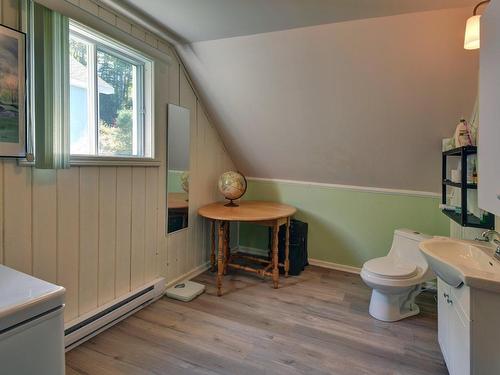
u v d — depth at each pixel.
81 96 1.96
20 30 1.52
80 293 1.92
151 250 2.49
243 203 3.44
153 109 2.40
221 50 2.49
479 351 1.25
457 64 2.04
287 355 1.87
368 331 2.14
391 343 2.01
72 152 1.91
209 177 3.25
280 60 2.40
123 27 2.09
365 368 1.77
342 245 3.34
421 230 3.00
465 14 1.80
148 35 2.31
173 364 1.76
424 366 1.79
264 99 2.76
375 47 2.10
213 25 2.17
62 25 1.65
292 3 1.83
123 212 2.20
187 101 2.82
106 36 1.94
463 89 2.16
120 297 2.19
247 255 3.40
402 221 3.07
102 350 1.86
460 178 1.99
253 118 2.99
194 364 1.77
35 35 1.55
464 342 1.33
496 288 1.18
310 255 3.50
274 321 2.25
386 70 2.21
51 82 1.62
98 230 2.02
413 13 1.87
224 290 2.76
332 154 3.03
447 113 2.34
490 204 1.44
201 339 2.01
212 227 3.13
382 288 2.21
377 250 3.20
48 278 1.73
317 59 2.30
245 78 2.64
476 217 1.98
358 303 2.56
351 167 3.08
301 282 2.98
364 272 2.33
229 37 2.36
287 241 3.08
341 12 1.91
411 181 2.95
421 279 2.25
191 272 3.03
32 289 1.05
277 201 3.64
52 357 1.03
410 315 2.36
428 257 1.58
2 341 0.89
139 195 2.34
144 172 2.38
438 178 2.81
